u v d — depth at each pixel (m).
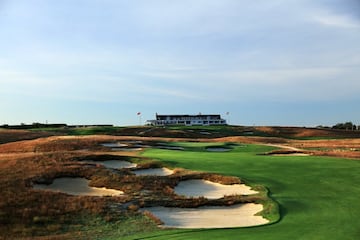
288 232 18.20
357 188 27.22
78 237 18.45
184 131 104.12
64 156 34.66
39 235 18.92
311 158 39.03
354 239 16.98
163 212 23.27
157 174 31.27
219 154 42.06
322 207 22.94
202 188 28.19
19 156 34.16
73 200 23.59
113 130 101.38
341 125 162.88
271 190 26.70
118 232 19.06
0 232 19.12
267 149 55.81
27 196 23.58
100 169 30.59
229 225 20.78
